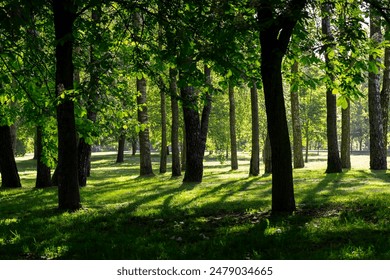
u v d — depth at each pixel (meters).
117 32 12.70
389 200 10.72
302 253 6.35
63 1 10.70
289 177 9.88
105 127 14.65
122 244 7.33
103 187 19.03
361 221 8.29
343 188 14.28
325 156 59.47
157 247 7.01
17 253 7.11
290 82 11.61
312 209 10.15
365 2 9.99
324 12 10.44
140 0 11.08
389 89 23.36
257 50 10.85
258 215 9.71
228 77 10.85
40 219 10.12
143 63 12.16
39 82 12.55
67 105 11.34
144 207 11.89
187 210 10.94
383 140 22.16
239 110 38.94
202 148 19.78
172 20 9.69
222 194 14.20
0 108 14.91
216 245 7.08
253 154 23.03
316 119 41.44
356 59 10.32
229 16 8.34
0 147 20.27
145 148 25.20
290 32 9.50
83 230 8.74
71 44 11.21
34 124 14.55
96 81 10.16
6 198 15.78
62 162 11.50
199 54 8.45
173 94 12.02
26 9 7.85
